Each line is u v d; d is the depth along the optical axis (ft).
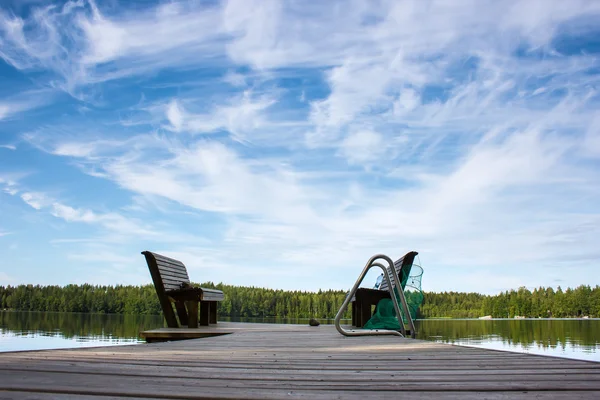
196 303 27.25
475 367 9.37
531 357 11.05
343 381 7.57
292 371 8.69
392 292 19.93
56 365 9.00
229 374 8.20
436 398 6.29
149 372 8.28
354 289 19.58
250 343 15.81
